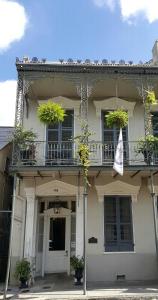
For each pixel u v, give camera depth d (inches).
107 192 534.9
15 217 507.5
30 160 500.7
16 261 493.4
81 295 388.2
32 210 518.0
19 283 466.3
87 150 448.1
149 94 504.7
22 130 502.6
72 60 545.0
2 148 594.2
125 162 535.8
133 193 538.3
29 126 568.7
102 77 527.5
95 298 373.4
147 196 542.0
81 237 509.0
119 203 540.1
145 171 504.7
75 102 578.9
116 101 583.2
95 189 538.9
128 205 541.0
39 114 463.5
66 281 490.3
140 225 528.7
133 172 508.4
